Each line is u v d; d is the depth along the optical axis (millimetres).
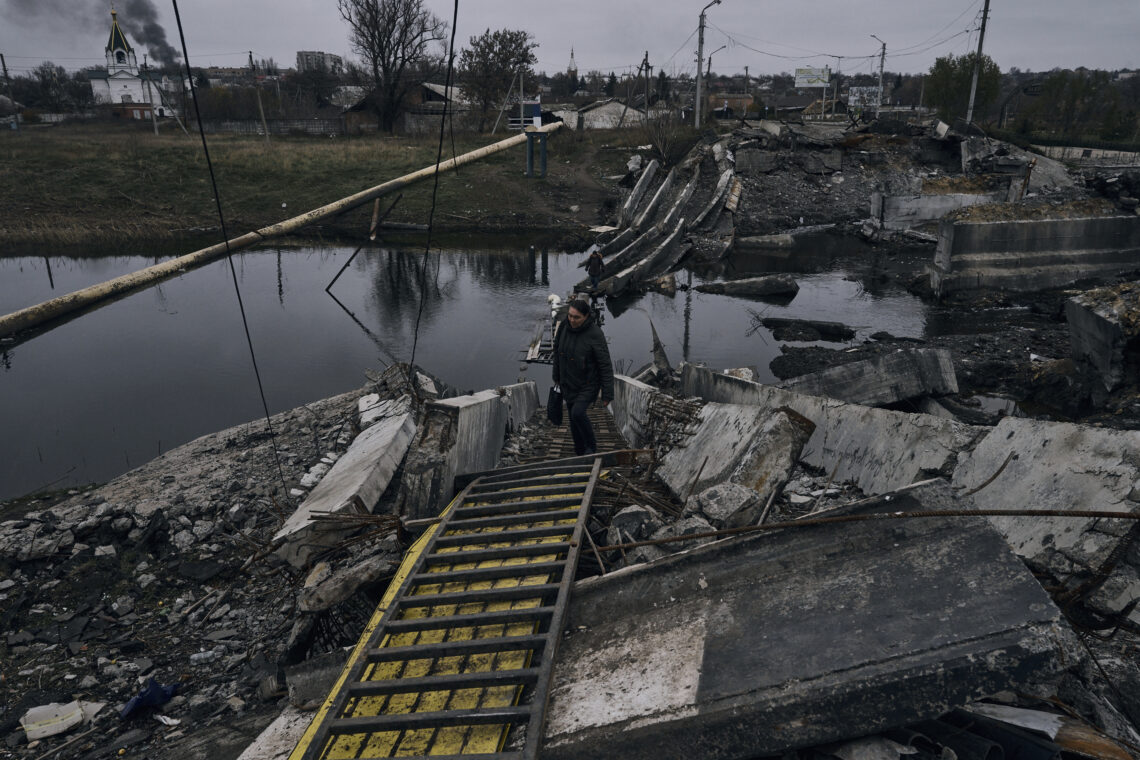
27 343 19078
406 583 3590
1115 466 3490
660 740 2299
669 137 45625
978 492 4164
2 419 13344
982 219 22000
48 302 21438
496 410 6797
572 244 33938
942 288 21875
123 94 92062
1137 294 9898
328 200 39906
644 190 40438
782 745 2225
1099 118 62125
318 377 16062
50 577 6102
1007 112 72812
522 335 19875
